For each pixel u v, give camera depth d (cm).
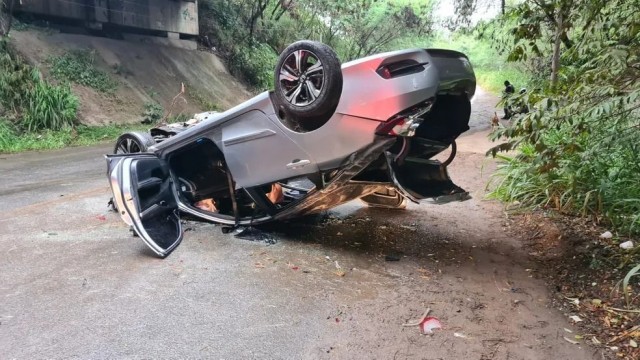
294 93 364
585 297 316
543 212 488
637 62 299
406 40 2827
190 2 2012
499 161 765
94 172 785
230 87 2106
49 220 455
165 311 276
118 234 417
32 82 1209
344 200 404
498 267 368
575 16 416
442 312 291
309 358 235
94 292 297
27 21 1409
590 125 368
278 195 459
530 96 345
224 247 394
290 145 380
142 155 435
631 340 259
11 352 229
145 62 1717
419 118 333
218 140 423
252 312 280
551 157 327
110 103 1435
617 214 427
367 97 336
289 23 2720
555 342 260
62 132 1189
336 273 347
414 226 474
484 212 521
